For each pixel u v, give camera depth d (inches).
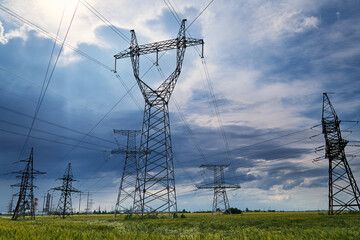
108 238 464.1
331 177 2218.3
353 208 2084.2
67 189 3068.4
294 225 1190.9
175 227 1135.6
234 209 4362.7
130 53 1768.0
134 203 1811.0
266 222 1433.3
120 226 1075.3
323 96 2340.1
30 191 2605.8
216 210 3531.0
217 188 3639.3
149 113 1843.0
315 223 1262.3
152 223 1349.7
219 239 471.5
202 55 1685.5
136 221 1545.3
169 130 1804.9
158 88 1849.2
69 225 990.4
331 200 2177.7
